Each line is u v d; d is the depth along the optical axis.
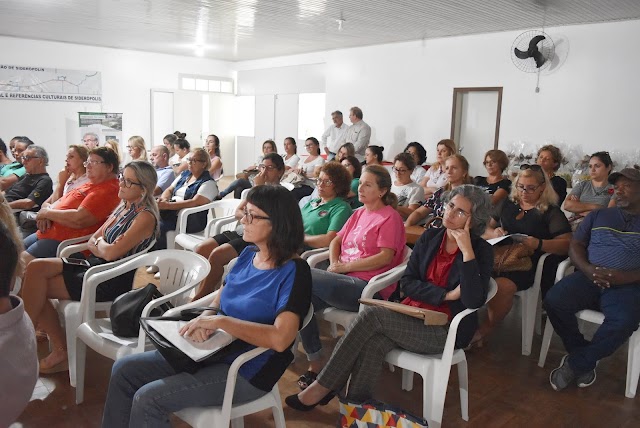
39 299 2.59
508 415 2.46
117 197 3.34
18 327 1.22
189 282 2.49
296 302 1.72
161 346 1.73
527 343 3.12
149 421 1.67
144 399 1.67
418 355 2.21
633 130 5.82
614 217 2.79
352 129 8.16
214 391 1.71
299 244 1.81
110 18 6.97
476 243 2.33
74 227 3.25
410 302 2.43
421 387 2.71
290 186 5.57
